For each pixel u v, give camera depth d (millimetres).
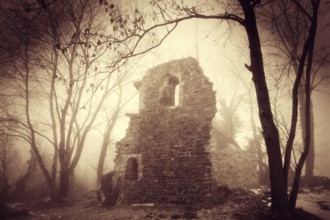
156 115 12430
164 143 11758
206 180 10305
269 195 9359
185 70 12289
